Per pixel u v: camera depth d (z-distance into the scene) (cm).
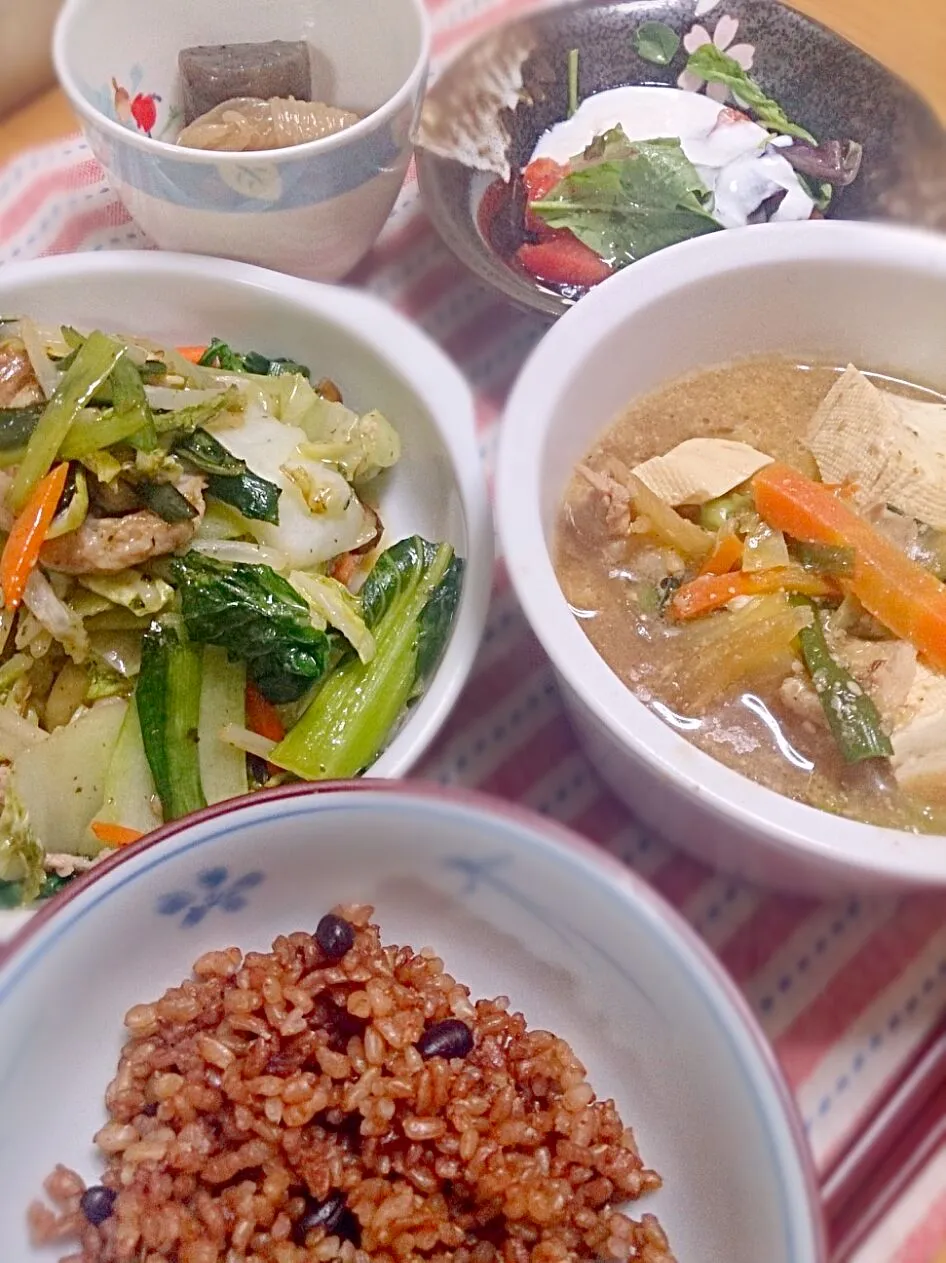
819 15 34
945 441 22
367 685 23
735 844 18
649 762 16
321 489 24
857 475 22
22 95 30
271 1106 16
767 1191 15
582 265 29
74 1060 18
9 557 21
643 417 24
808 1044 19
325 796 17
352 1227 16
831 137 33
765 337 24
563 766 21
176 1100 16
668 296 22
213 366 26
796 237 22
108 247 29
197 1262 15
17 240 29
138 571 23
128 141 25
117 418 22
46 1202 17
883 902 20
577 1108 17
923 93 31
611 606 21
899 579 20
